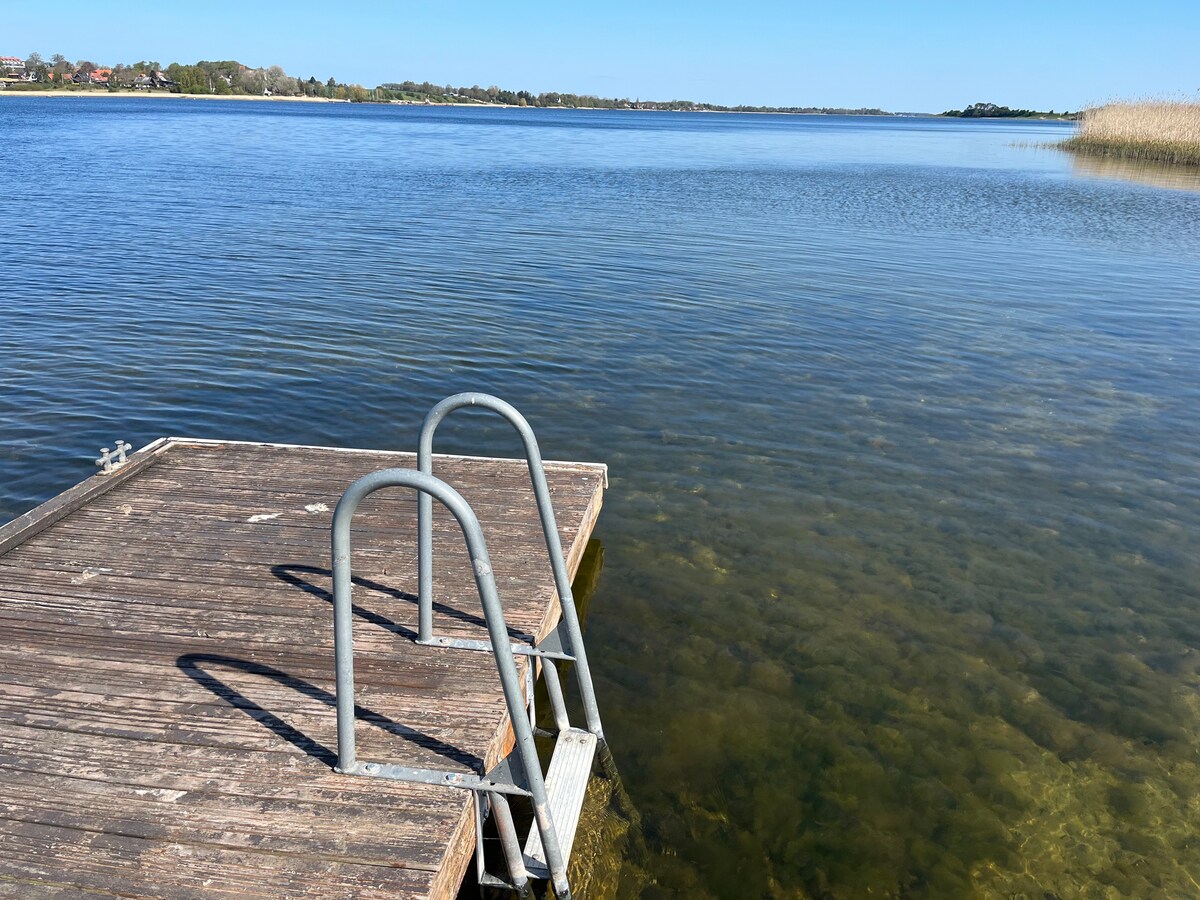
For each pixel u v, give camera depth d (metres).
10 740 3.32
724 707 4.86
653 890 3.75
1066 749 4.65
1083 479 7.99
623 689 4.98
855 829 4.10
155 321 11.93
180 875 2.74
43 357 10.28
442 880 2.80
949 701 4.99
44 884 2.69
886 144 71.88
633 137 75.44
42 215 20.23
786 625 5.65
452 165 39.41
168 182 27.92
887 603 5.94
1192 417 9.55
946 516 7.23
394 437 8.50
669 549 6.57
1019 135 101.62
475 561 2.86
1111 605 6.01
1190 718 4.91
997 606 5.95
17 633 4.05
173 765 3.21
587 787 4.16
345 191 27.55
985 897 3.77
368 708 3.58
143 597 4.41
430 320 12.55
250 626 4.18
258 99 184.25
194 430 8.47
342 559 2.96
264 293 13.69
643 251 18.56
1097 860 3.97
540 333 12.11
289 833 2.90
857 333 12.61
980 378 10.73
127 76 172.88
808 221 23.53
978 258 18.56
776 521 7.05
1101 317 13.74
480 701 3.65
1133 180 35.56
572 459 8.14
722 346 11.80
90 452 7.90
